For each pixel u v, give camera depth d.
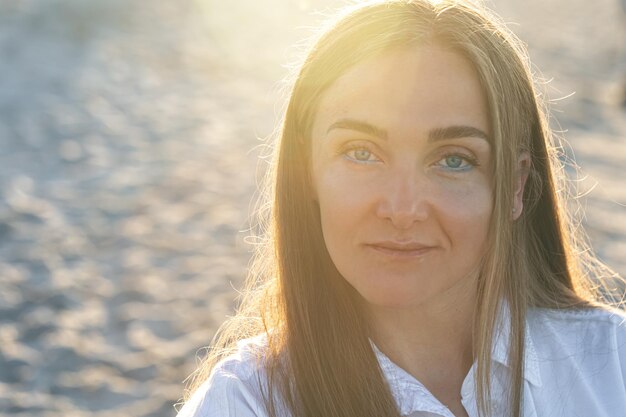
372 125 1.79
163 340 6.17
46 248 7.93
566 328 2.13
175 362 5.80
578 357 2.08
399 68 1.80
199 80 16.56
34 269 7.44
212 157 11.46
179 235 8.42
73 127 12.58
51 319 6.42
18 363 5.72
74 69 16.39
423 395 1.92
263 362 1.94
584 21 28.06
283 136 1.97
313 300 1.96
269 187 2.15
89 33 19.81
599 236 8.60
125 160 11.23
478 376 1.95
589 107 16.17
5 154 11.18
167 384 5.52
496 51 1.89
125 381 5.58
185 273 7.44
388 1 1.83
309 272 1.97
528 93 2.01
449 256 1.83
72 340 6.09
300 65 1.95
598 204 9.84
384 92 1.79
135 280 7.24
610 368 2.08
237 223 8.81
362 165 1.82
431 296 1.84
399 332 1.98
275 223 2.02
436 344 2.00
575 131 14.13
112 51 18.22
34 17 20.81
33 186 9.91
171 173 10.63
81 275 7.34
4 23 20.09
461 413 1.99
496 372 2.00
